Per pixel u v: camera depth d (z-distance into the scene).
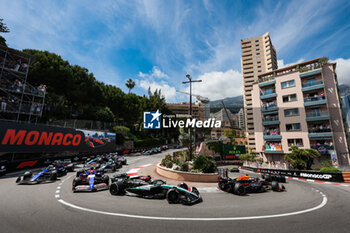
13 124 16.48
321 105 25.55
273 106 29.80
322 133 24.53
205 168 12.35
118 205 6.07
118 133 37.41
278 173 19.98
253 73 83.25
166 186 7.18
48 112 26.81
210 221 4.81
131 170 15.95
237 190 8.19
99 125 31.92
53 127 20.95
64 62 33.69
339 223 4.82
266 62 81.50
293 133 27.20
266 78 31.89
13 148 16.42
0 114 19.30
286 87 28.91
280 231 4.23
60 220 4.71
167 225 4.48
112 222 4.62
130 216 5.07
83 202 6.36
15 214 5.14
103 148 30.66
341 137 23.69
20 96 21.89
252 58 84.75
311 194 8.91
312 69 27.05
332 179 14.22
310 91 26.92
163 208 5.88
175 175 12.03
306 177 16.48
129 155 34.44
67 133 23.09
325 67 26.22
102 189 8.49
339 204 6.91
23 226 4.33
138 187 7.43
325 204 6.87
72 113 36.06
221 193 8.56
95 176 9.25
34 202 6.32
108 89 46.44
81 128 27.61
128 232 4.05
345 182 13.55
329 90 25.38
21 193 7.59
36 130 18.72
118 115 50.12
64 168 13.39
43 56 29.97
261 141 30.69
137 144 44.31
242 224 4.64
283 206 6.45
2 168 12.79
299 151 22.34
